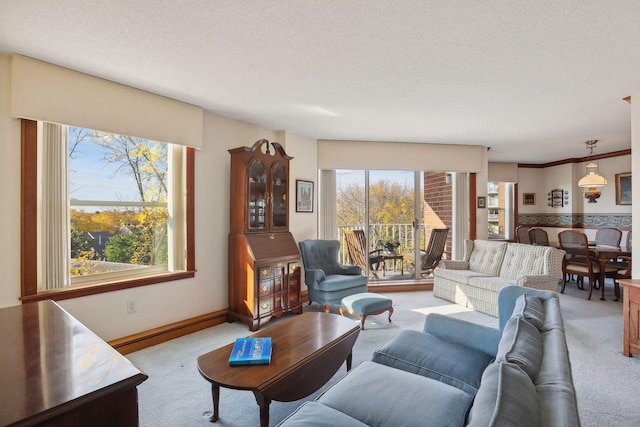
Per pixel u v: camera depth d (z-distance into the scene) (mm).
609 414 2027
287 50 2293
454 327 2115
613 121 4090
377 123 4172
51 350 1122
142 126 3006
